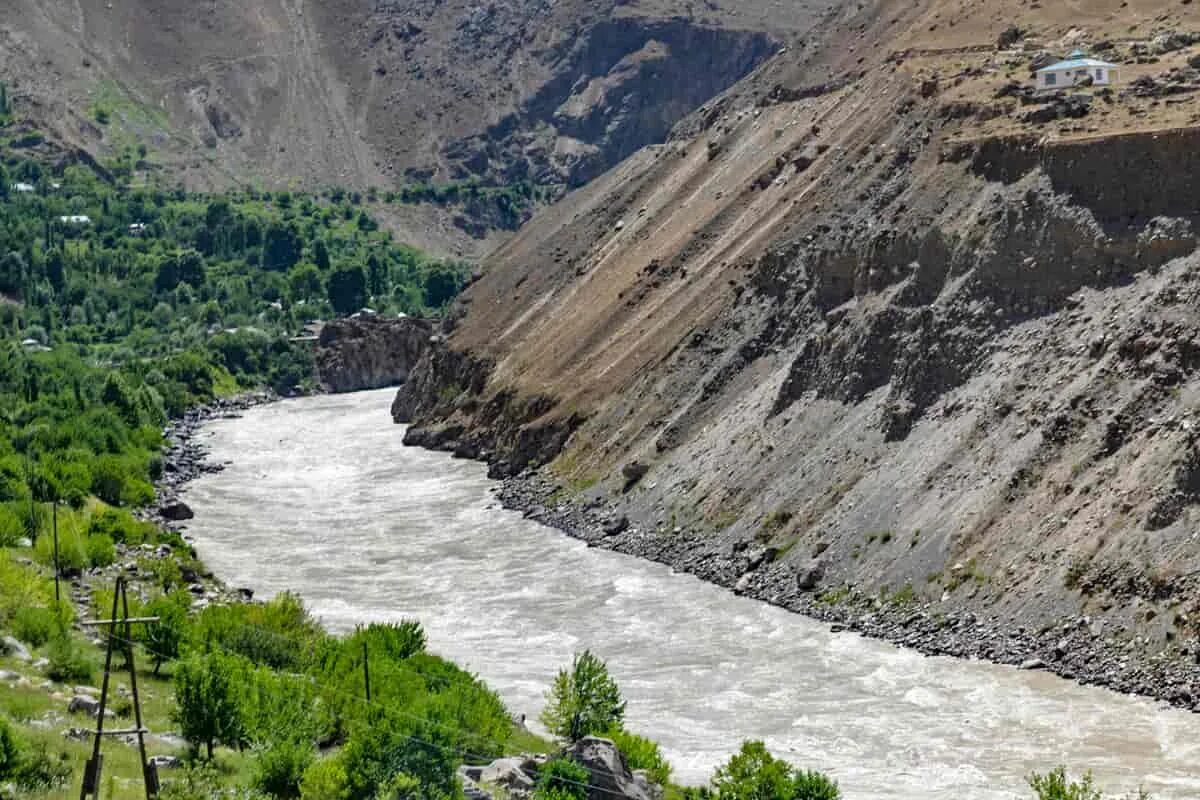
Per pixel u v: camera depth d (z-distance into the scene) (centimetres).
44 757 6019
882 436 10831
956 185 11775
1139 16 13738
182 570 11275
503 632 9981
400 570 11819
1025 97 12331
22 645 8112
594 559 11706
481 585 11200
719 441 12312
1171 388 9244
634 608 10319
